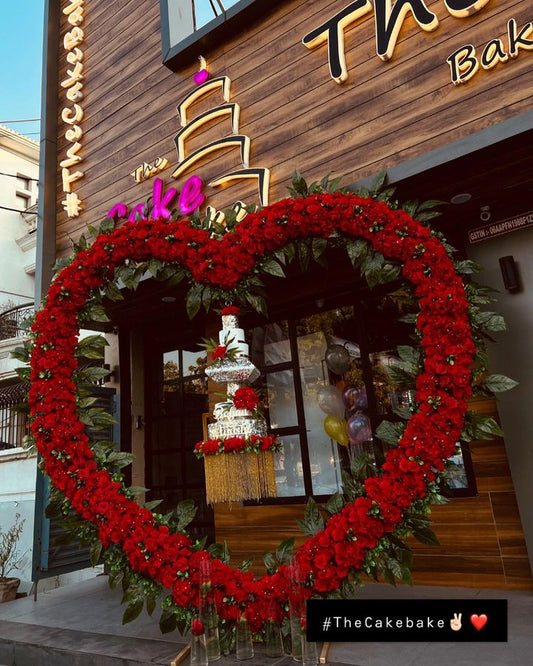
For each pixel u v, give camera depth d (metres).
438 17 3.00
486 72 2.77
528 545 2.96
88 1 5.41
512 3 2.74
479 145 2.61
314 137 3.43
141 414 5.70
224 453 2.37
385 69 3.18
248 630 2.32
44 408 2.70
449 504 3.37
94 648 2.80
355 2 3.31
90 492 2.56
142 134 4.53
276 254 2.78
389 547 2.30
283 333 4.44
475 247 3.33
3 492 6.06
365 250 2.63
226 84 3.92
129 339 5.77
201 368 5.59
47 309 2.92
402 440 2.32
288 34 3.71
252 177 3.64
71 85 5.28
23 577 5.46
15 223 13.20
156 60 4.57
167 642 2.77
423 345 2.40
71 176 4.95
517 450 3.03
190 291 2.88
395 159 3.04
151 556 2.41
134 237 2.89
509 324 3.13
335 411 3.94
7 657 3.13
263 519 4.15
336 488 3.96
